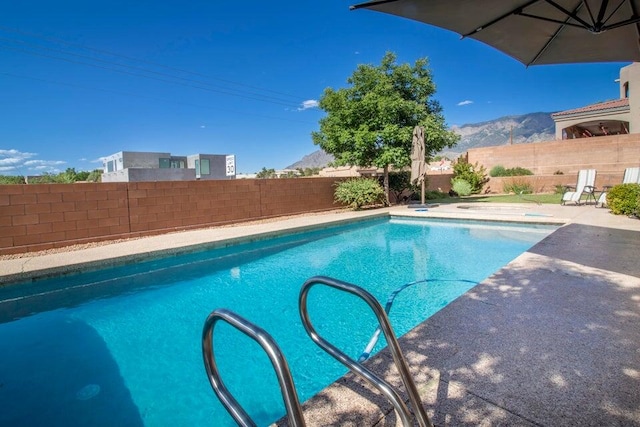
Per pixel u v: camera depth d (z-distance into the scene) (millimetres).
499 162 21062
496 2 2871
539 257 4539
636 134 17016
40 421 2416
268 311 4324
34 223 6570
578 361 2072
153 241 7230
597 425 1549
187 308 4516
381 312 1342
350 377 1986
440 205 13180
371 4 2809
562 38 3525
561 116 23188
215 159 40094
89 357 3314
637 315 2701
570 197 11016
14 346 3533
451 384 1876
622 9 3057
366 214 11109
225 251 7246
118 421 2424
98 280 5594
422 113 13547
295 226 8797
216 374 1187
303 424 939
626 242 5297
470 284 5105
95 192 7340
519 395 1768
